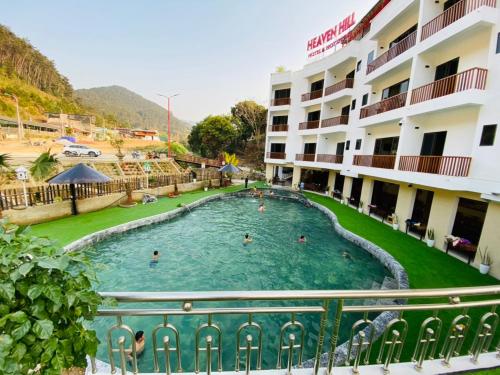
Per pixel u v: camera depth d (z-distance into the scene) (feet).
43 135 144.97
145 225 38.27
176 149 153.58
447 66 31.91
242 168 130.21
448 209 29.76
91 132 188.14
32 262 4.71
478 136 25.58
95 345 5.55
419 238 34.04
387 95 45.73
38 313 4.66
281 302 21.61
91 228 32.78
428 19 33.22
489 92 24.77
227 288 24.14
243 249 33.45
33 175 34.24
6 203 31.89
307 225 44.60
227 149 141.79
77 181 36.78
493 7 24.73
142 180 56.39
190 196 61.52
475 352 8.62
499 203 23.32
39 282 4.77
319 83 77.56
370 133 50.65
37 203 35.88
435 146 33.42
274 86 88.79
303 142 81.87
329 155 67.97
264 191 76.64
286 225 44.52
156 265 28.12
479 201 27.09
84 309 5.50
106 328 17.84
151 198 52.08
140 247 32.48
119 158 72.02
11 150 88.17
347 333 17.21
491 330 8.69
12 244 5.09
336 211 49.93
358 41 58.13
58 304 4.63
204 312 6.57
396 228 38.40
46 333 4.41
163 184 62.75
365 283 24.95
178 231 39.11
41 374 4.66
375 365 8.11
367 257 30.81
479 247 25.11
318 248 33.99
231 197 68.69
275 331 18.03
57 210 36.83
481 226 26.99
